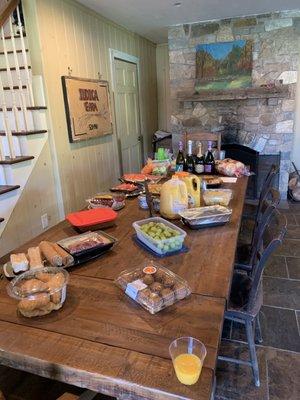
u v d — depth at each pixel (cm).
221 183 236
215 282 108
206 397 67
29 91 282
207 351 78
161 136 538
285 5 362
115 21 407
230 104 440
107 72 404
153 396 69
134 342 82
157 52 577
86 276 115
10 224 259
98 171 397
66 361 77
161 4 342
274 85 407
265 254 131
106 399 108
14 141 274
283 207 416
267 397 147
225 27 411
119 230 158
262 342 181
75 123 334
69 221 161
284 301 218
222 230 153
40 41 278
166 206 166
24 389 119
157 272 109
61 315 94
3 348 82
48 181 306
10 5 257
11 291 97
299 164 469
